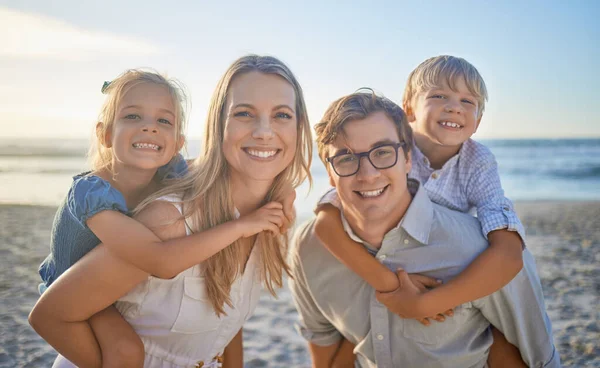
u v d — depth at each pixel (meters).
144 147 2.55
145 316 2.38
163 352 2.43
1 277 7.79
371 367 2.77
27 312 6.29
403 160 2.50
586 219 13.15
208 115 2.43
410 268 2.63
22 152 38.56
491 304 2.57
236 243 2.42
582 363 4.89
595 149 39.34
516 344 2.67
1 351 5.15
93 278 2.18
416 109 3.50
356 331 2.78
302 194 17.70
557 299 6.73
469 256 2.61
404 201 2.58
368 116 2.41
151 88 2.61
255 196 2.52
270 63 2.39
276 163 2.36
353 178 2.43
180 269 2.18
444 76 3.32
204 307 2.41
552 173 27.48
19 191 20.67
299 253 2.84
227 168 2.43
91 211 2.24
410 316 2.46
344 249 2.58
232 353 2.86
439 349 2.61
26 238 10.82
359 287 2.71
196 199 2.37
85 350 2.25
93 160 2.81
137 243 2.18
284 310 6.55
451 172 3.37
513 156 36.06
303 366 4.92
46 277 2.68
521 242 2.66
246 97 2.30
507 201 3.01
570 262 8.56
